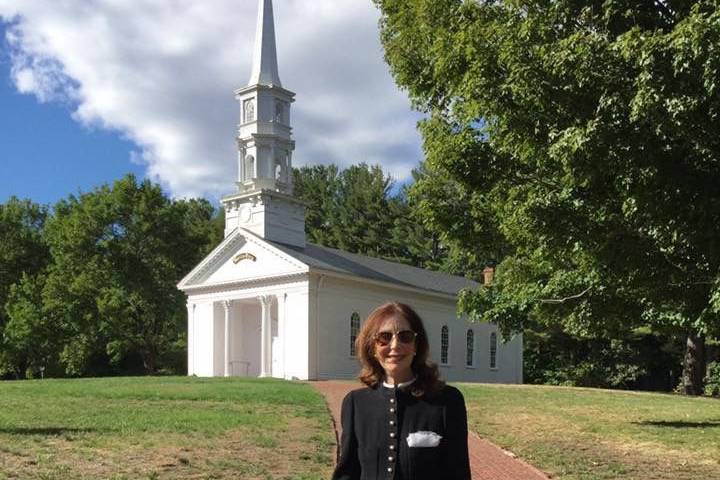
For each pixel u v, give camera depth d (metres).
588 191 10.58
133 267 50.94
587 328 15.43
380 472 3.17
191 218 81.81
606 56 8.75
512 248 16.84
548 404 21.02
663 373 50.44
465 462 3.18
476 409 19.30
